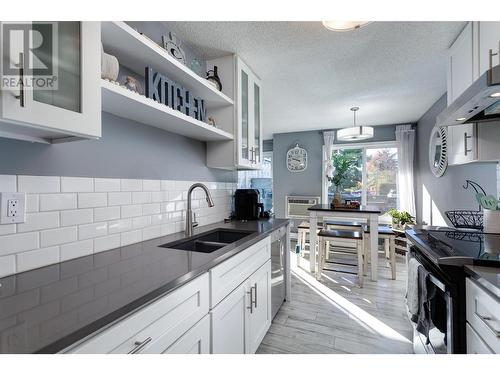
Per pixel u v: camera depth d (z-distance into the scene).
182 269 0.98
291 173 5.36
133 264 1.05
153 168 1.62
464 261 1.06
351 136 3.56
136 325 0.72
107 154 1.31
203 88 1.76
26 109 0.68
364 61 2.26
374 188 4.78
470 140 1.74
